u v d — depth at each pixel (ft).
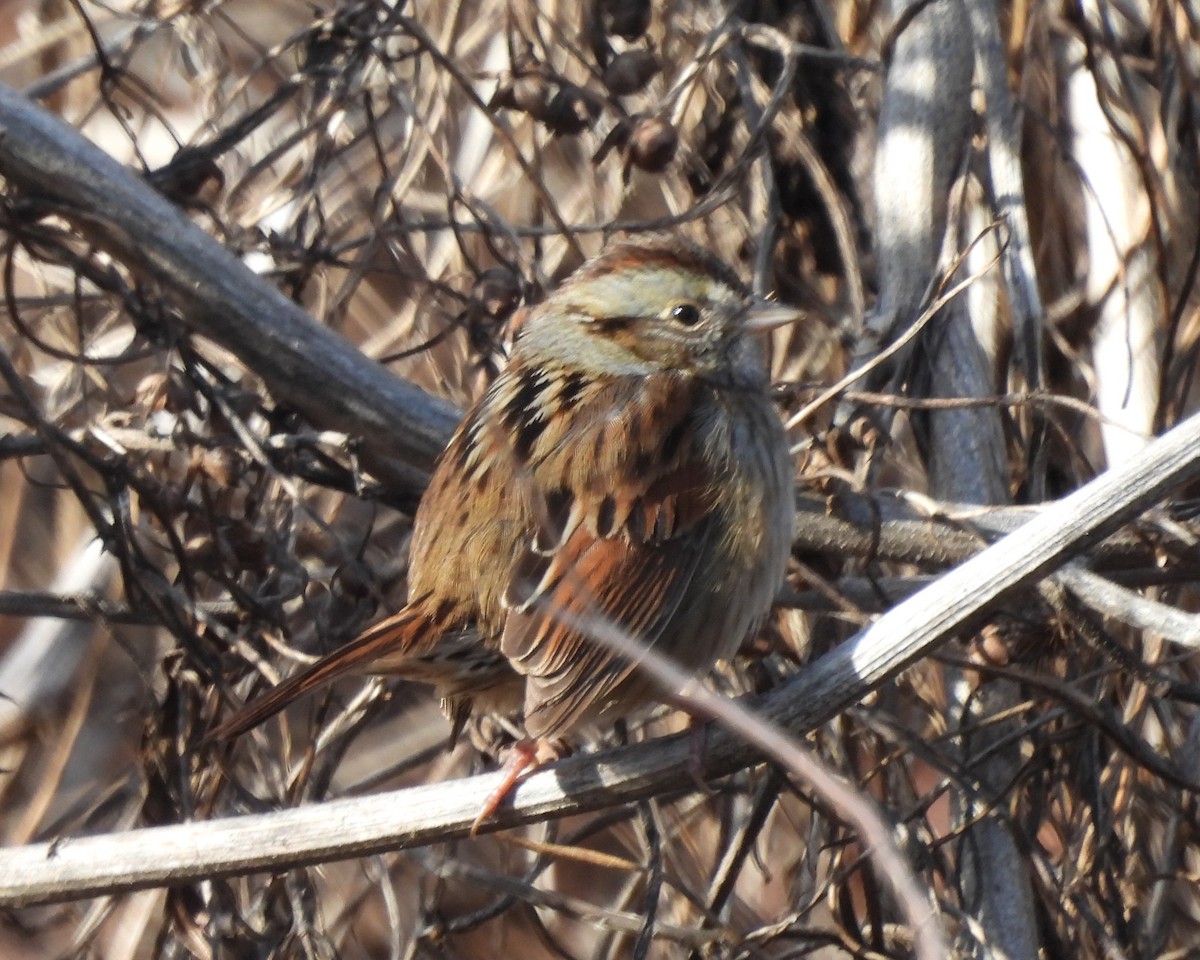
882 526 17.61
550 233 18.86
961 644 18.52
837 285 20.63
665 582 14.87
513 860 21.50
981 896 17.99
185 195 17.97
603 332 15.88
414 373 20.84
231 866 14.48
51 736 21.74
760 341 16.30
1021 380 19.21
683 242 16.25
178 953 18.89
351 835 14.48
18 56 21.65
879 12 21.04
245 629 17.78
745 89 19.65
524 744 14.78
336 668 14.53
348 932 19.65
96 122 22.15
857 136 20.75
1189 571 17.66
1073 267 20.65
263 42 22.22
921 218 19.12
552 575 14.57
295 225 19.51
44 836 20.66
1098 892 18.30
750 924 20.21
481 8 21.15
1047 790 18.71
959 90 19.52
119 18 20.01
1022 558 14.08
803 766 11.27
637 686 14.83
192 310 16.83
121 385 20.98
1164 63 20.25
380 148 18.85
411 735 21.79
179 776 17.34
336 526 20.44
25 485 22.03
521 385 15.75
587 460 14.97
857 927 17.37
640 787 14.47
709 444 15.23
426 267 20.29
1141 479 14.01
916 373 18.90
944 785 17.95
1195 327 19.51
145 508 17.40
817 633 17.81
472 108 21.38
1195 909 20.03
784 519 15.69
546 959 21.33
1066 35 20.94
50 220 18.85
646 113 18.39
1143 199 20.16
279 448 17.34
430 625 14.71
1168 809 19.48
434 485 15.44
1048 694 16.47
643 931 16.30
